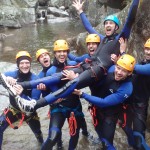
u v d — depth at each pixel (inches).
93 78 149.3
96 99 144.6
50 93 155.1
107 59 162.7
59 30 580.1
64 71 152.1
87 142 181.9
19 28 628.1
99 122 157.4
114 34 173.3
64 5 784.9
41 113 223.6
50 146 146.8
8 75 164.6
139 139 151.4
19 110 159.8
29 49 438.0
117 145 177.5
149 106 185.9
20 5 702.5
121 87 143.6
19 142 184.7
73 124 156.3
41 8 781.9
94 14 621.0
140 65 149.3
